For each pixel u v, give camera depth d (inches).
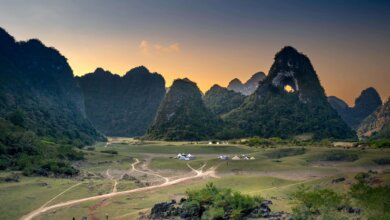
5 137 5310.0
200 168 5565.9
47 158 5251.0
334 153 6397.6
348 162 6008.9
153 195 3644.2
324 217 2130.9
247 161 5679.1
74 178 4559.5
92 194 3651.6
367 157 5935.0
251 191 3427.7
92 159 6215.6
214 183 3880.4
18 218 2790.4
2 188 3609.7
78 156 6053.2
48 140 7012.8
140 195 3646.7
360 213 2139.5
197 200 2701.8
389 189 2175.2
